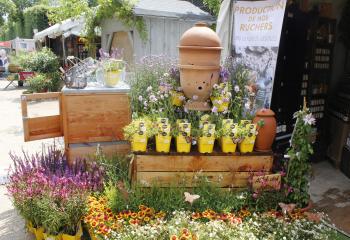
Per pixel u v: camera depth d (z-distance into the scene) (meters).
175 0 8.62
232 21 4.42
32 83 11.05
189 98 3.36
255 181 3.03
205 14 7.77
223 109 3.24
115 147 3.73
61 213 2.61
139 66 4.18
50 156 3.50
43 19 18.61
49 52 12.42
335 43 5.11
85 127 3.64
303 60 4.41
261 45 3.86
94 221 2.59
